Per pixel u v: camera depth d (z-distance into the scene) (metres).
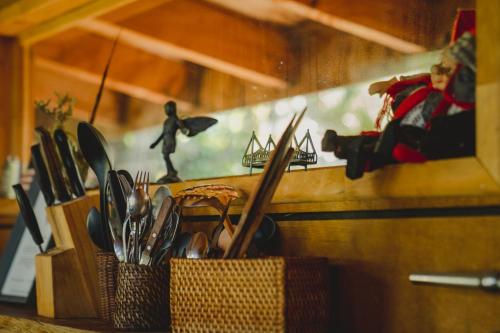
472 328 1.02
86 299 1.53
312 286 1.09
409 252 1.10
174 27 2.27
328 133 1.14
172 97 2.31
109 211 1.44
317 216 1.24
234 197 1.28
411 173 1.07
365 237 1.16
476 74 1.00
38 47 2.60
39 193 1.88
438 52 1.52
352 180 1.15
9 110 2.63
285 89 1.85
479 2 1.00
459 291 1.03
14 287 1.81
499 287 0.92
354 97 1.67
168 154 1.73
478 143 0.99
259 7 1.91
